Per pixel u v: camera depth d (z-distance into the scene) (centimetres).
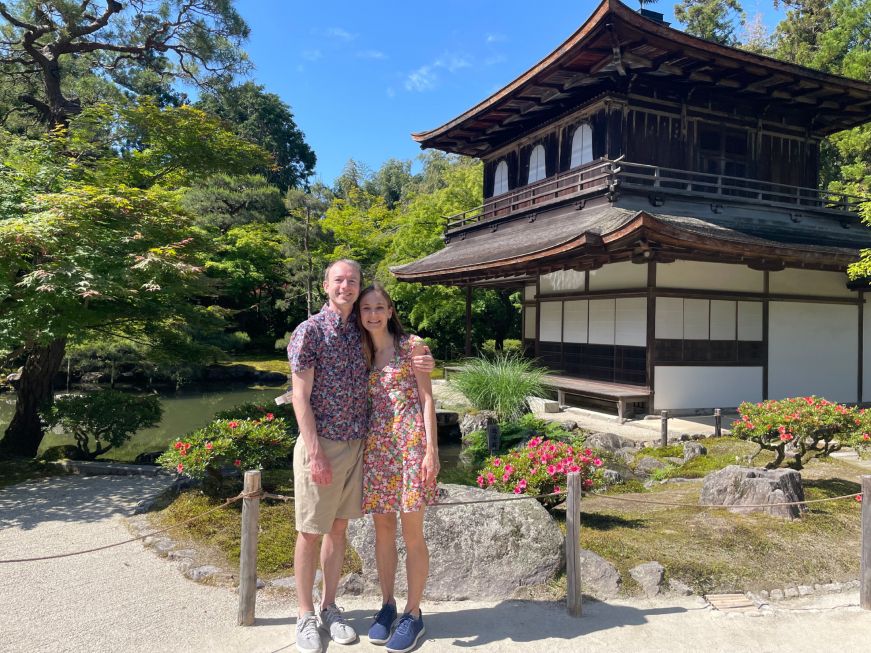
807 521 477
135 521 528
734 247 948
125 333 891
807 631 320
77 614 338
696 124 1317
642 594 360
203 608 345
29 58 1617
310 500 280
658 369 1059
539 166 1515
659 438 884
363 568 372
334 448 280
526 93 1372
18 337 641
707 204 1248
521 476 464
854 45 2361
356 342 290
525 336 1692
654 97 1273
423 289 2161
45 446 1076
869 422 545
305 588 294
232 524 484
